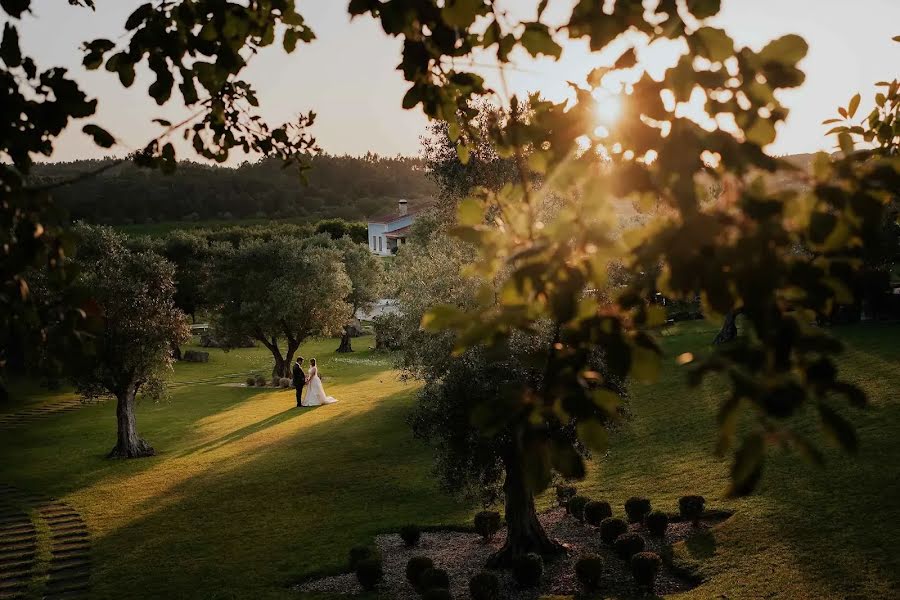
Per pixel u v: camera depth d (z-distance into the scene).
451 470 16.28
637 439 23.70
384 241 98.69
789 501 15.98
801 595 12.23
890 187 1.82
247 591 15.89
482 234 2.13
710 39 1.94
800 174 1.82
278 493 23.19
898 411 19.95
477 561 16.67
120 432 29.89
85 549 19.42
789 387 1.62
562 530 18.08
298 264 47.00
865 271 1.95
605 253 1.81
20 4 2.95
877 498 15.11
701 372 1.70
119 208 119.69
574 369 2.02
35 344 2.96
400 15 2.72
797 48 1.88
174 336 30.14
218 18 3.91
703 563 14.27
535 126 2.38
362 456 26.83
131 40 3.89
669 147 1.74
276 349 47.47
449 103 3.47
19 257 2.83
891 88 3.83
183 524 20.92
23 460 29.97
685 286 1.71
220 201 140.75
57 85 3.04
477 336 1.90
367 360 54.53
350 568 16.72
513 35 2.65
